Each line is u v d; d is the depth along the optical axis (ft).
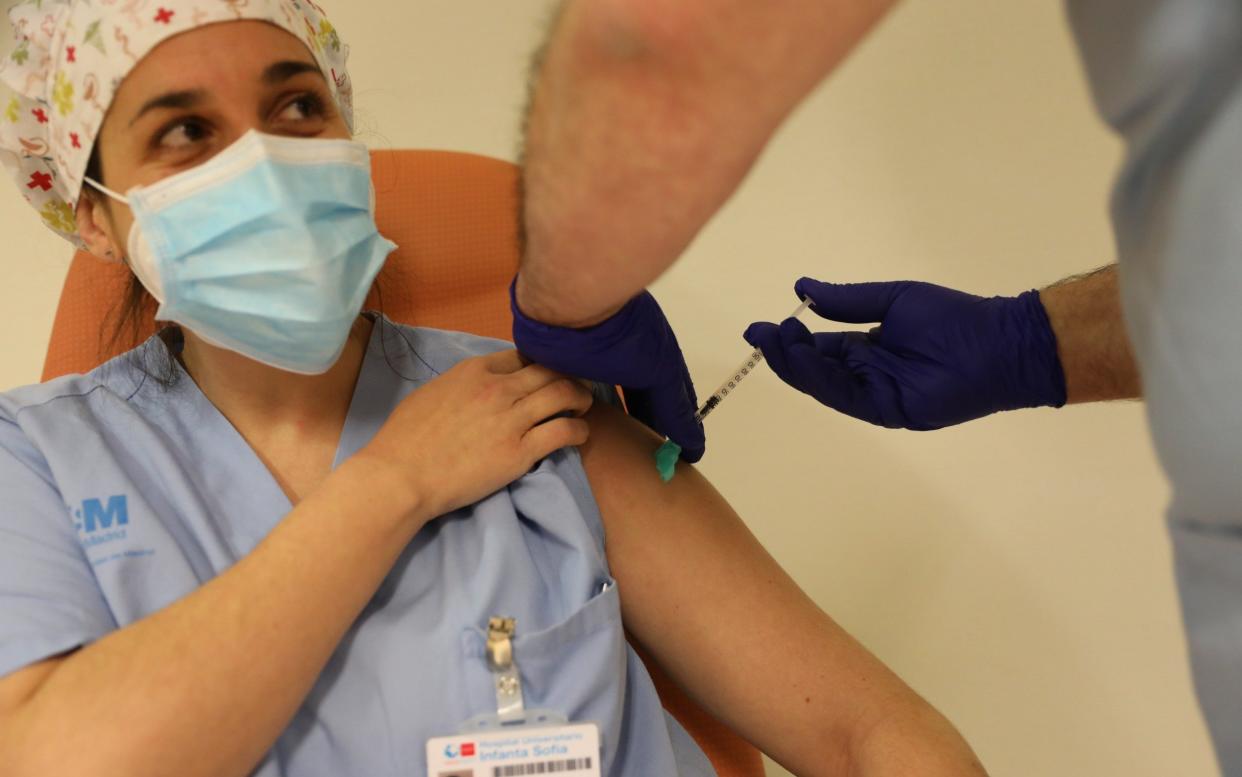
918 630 5.67
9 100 3.63
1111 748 5.37
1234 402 1.85
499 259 5.01
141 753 2.66
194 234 3.39
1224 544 2.05
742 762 4.23
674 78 1.74
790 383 4.16
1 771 2.67
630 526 3.86
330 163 3.51
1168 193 1.85
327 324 3.48
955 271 5.93
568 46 1.82
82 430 3.54
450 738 3.00
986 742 5.43
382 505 3.22
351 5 6.55
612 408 4.24
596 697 3.29
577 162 2.01
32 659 2.87
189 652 2.81
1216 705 2.22
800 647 3.67
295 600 2.96
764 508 5.96
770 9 1.61
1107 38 1.80
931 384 3.99
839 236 6.11
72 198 3.67
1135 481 5.64
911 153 6.08
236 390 3.80
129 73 3.30
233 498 3.57
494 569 3.39
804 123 6.19
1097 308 3.78
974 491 5.81
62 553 3.20
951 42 6.07
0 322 6.46
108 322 4.55
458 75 6.50
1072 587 5.60
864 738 3.48
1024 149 5.95
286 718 2.92
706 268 6.16
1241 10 1.65
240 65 3.35
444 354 4.19
